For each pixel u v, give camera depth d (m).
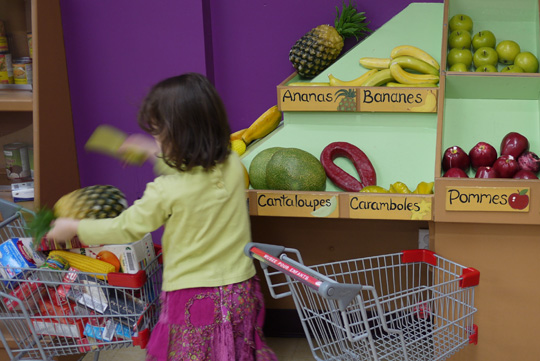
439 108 2.24
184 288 1.70
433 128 2.36
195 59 2.84
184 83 1.66
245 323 1.72
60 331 2.08
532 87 2.28
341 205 2.18
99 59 2.89
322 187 2.31
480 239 2.14
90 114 2.97
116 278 1.94
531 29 2.47
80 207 1.96
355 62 2.52
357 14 2.71
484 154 2.22
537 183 2.00
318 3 2.79
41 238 1.88
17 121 2.93
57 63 2.72
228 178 1.75
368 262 2.58
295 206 2.22
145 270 2.02
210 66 2.92
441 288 2.21
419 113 2.35
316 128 2.44
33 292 2.07
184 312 1.69
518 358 2.24
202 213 1.68
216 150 1.69
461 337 2.15
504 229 2.12
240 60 2.93
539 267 2.13
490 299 2.20
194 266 1.70
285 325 2.72
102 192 2.03
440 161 2.17
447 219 2.09
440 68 2.28
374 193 2.15
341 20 2.68
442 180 2.06
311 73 2.65
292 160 2.27
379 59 2.46
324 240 2.57
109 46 2.87
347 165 2.38
